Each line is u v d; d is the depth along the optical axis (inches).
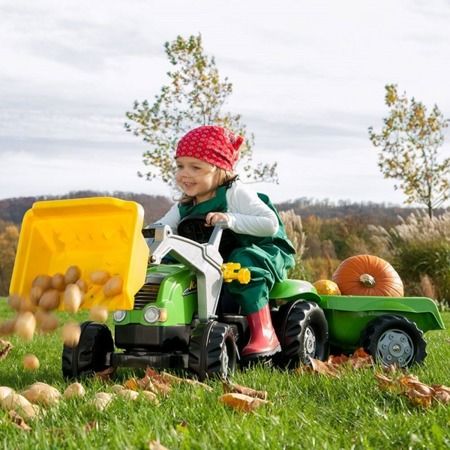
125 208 103.6
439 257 359.3
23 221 107.1
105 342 120.1
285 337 130.0
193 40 472.4
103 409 94.7
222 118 476.4
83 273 104.2
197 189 128.6
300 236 336.5
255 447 82.1
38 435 85.4
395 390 103.7
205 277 118.3
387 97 540.4
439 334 194.1
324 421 94.4
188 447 81.9
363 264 155.5
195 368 113.7
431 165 536.4
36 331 103.0
